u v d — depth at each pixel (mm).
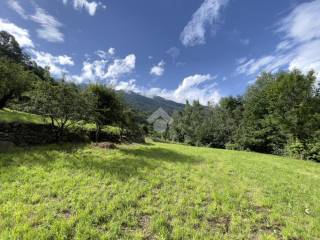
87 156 7734
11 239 2762
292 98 17234
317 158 15234
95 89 11805
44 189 4375
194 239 3109
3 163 5879
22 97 13289
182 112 38812
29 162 6156
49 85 9242
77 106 9695
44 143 9477
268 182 6402
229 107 36219
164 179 5832
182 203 4320
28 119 9711
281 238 3359
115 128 14688
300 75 16844
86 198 4113
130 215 3672
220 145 29641
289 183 6543
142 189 4812
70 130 10828
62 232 2994
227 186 5645
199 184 5645
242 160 10602
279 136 20844
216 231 3404
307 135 17000
